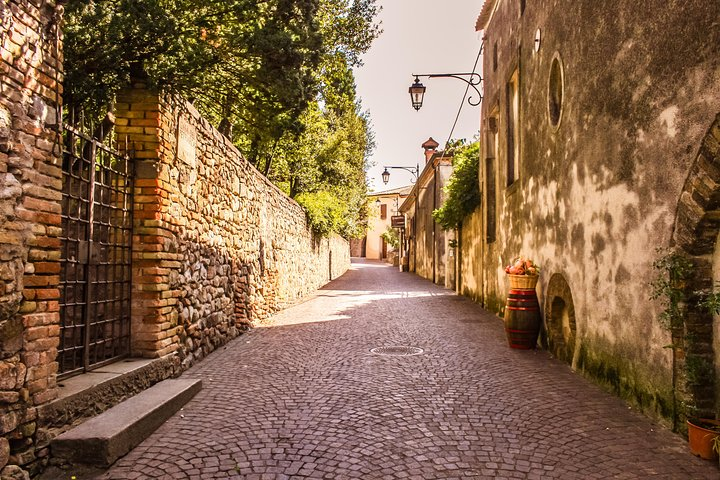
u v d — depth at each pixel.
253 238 10.67
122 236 5.55
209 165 7.68
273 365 6.93
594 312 5.99
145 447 4.00
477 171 15.23
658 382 4.55
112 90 5.61
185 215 6.64
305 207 18.55
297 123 6.57
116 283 5.46
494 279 12.73
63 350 4.42
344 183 22.80
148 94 5.72
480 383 5.97
